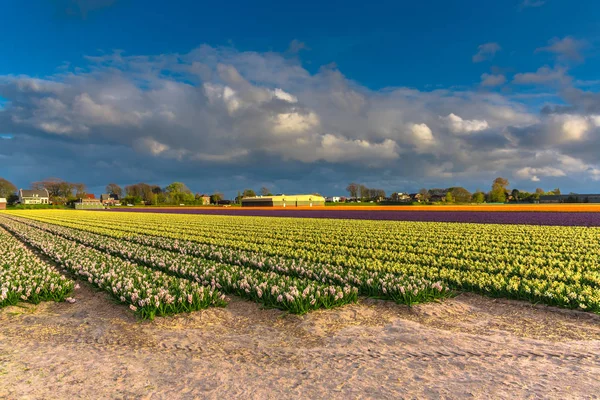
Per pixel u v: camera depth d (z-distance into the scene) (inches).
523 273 492.4
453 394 192.5
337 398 191.9
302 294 366.9
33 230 1331.2
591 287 415.5
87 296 439.8
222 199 7244.1
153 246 899.4
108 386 209.9
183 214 2805.1
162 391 203.8
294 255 679.7
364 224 1477.6
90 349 269.6
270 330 309.9
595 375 211.5
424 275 493.7
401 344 266.7
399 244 833.5
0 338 296.0
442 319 338.6
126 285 409.7
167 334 300.4
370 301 396.8
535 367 224.1
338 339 280.5
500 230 1139.3
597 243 793.6
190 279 497.0
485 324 323.0
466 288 441.1
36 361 247.3
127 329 315.9
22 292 411.8
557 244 786.8
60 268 625.0
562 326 312.8
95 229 1373.0
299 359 245.1
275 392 200.2
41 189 6486.2
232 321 338.3
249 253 704.4
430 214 2229.3
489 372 217.9
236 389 204.8
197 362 243.1
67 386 210.5
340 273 486.6
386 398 190.7
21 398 196.7
